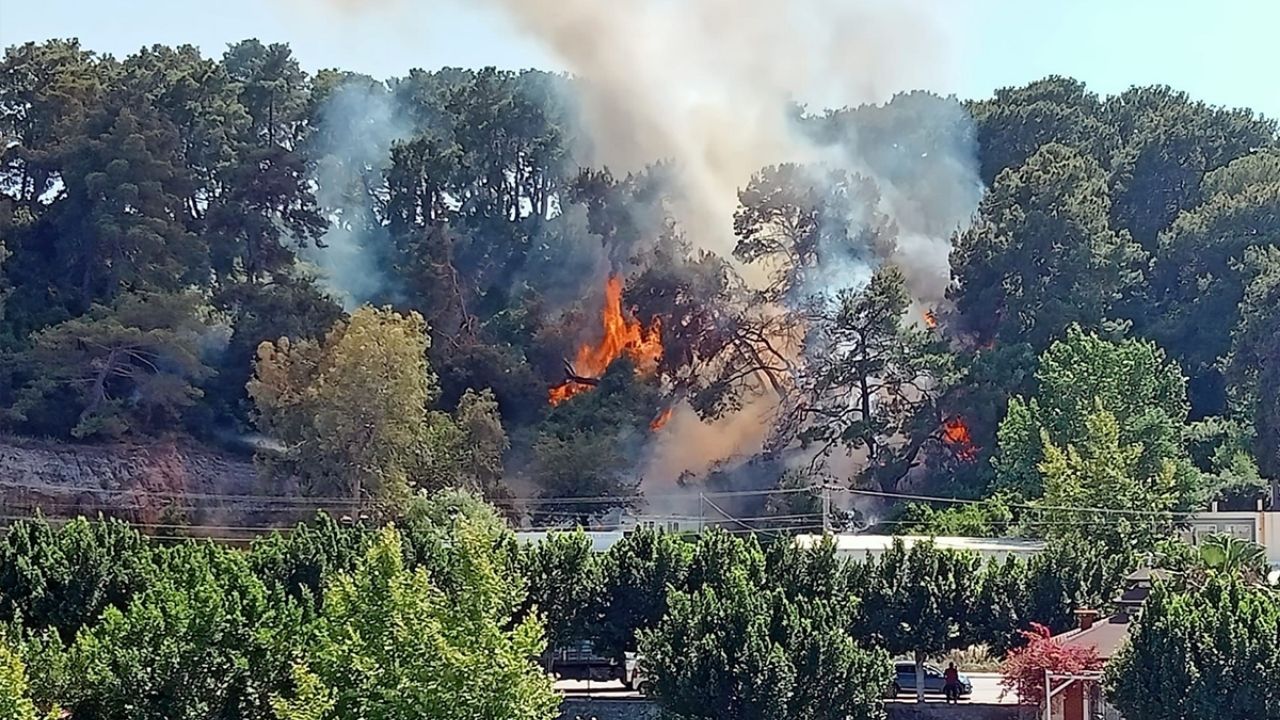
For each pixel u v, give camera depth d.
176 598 42.50
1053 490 95.50
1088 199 133.50
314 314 129.75
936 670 70.88
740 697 51.75
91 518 114.44
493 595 40.12
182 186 135.00
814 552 64.94
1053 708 56.06
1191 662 50.22
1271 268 123.31
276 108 152.00
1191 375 132.50
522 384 135.50
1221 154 156.75
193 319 122.94
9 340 124.12
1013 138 157.38
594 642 62.44
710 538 64.31
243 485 120.56
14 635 47.19
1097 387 109.31
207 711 40.75
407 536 61.34
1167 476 98.06
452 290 139.62
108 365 122.00
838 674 53.00
